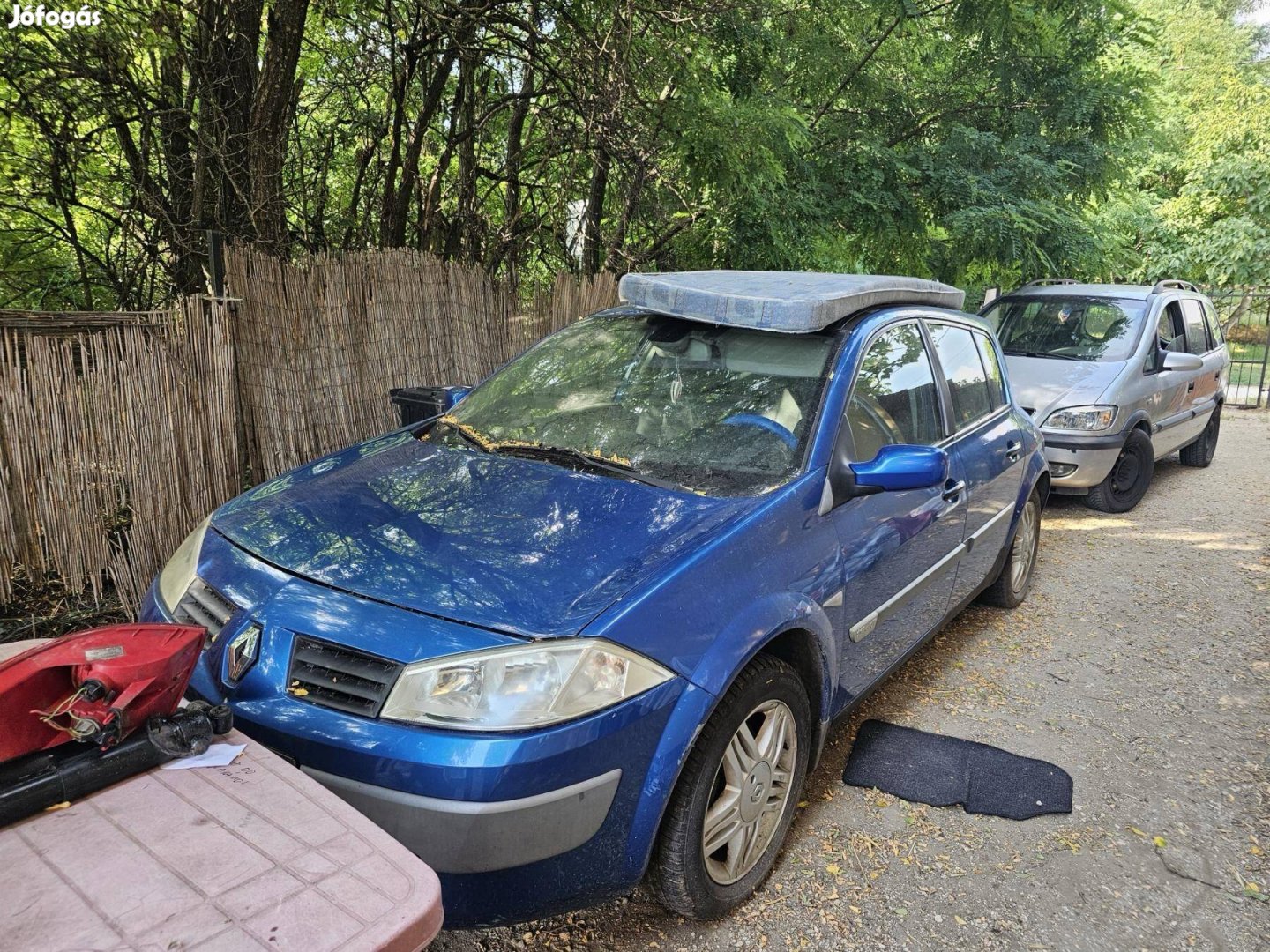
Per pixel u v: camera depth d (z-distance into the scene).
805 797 3.16
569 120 7.97
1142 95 11.16
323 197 8.00
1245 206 19.34
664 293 3.33
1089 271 11.00
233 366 4.21
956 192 10.23
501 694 1.98
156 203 6.38
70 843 1.58
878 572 3.12
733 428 2.99
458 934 2.44
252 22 6.23
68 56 5.71
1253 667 4.43
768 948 2.44
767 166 8.34
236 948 1.39
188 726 1.83
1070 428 6.97
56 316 3.73
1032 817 3.10
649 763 2.12
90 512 3.71
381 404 5.08
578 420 3.17
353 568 2.29
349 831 1.67
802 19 9.15
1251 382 15.85
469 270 5.90
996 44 10.78
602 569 2.29
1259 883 2.81
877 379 3.33
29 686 1.68
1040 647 4.61
